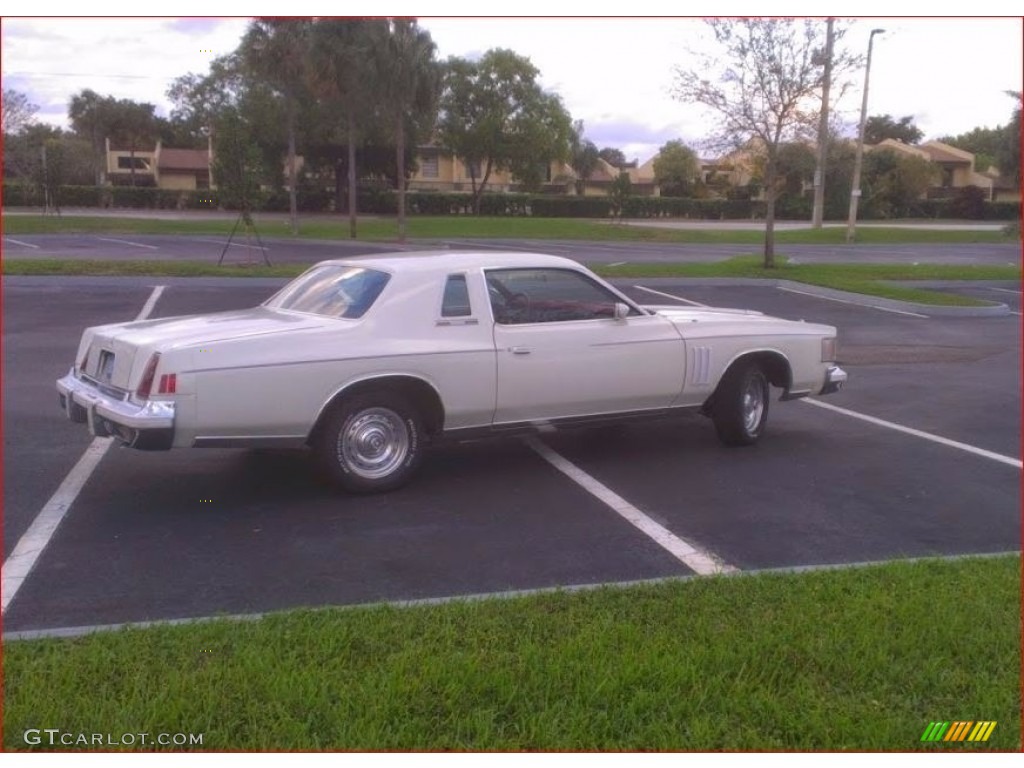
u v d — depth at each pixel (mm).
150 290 19203
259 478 7324
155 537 6008
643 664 4121
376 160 60344
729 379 8328
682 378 7984
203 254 29203
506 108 63812
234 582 5332
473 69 63219
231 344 6273
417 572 5531
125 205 58625
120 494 6867
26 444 8102
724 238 44125
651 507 6832
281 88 40188
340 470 6770
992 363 13820
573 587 5195
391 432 6965
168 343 6203
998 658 4301
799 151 26047
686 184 75188
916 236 45969
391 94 36375
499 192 73562
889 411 10406
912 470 7980
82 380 6949
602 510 6738
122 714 3693
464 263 7254
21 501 6652
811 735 3711
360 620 4590
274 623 4543
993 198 72375
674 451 8445
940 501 7121
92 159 66562
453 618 4633
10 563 5531
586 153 81188
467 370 7016
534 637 4430
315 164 61031
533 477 7523
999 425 9758
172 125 72500
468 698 3873
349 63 35531
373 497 6910
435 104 38594
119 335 6605
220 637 4367
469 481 7375
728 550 6004
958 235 46812
